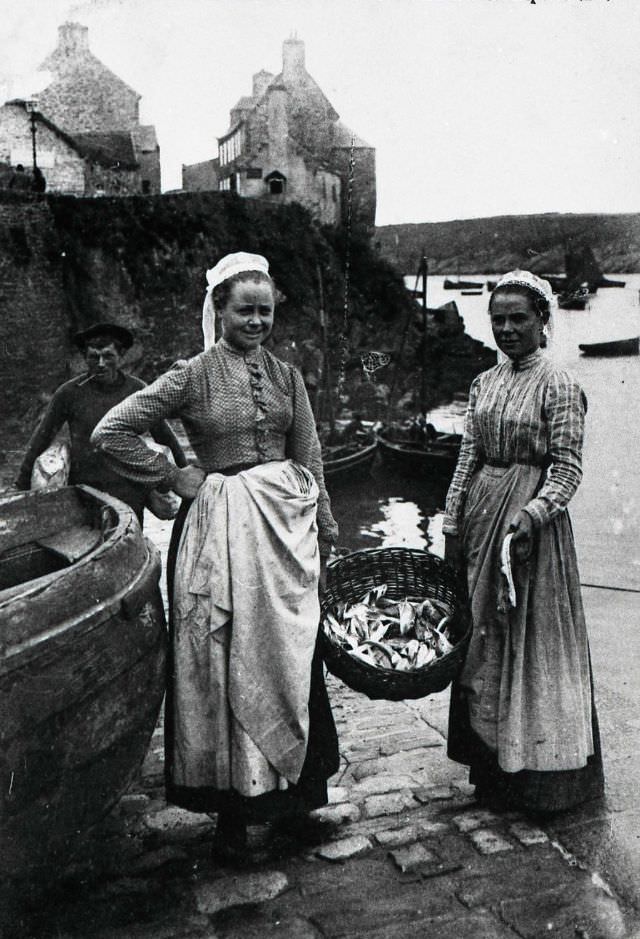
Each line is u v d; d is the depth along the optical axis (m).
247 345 2.83
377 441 26.19
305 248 34.72
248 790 2.67
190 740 2.73
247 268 2.79
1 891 2.21
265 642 2.68
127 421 2.71
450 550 3.28
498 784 3.04
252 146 35.97
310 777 2.84
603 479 13.88
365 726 3.95
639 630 5.00
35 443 4.36
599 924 2.41
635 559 10.82
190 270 31.33
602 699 3.99
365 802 3.16
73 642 2.24
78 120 34.75
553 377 2.97
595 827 2.94
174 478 2.78
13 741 2.10
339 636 3.04
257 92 36.03
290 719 2.71
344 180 37.31
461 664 2.90
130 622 2.49
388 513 22.69
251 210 33.50
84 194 33.66
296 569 2.74
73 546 3.07
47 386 28.14
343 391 34.31
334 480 23.84
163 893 2.60
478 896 2.55
